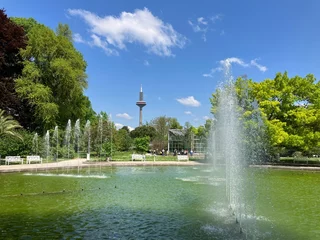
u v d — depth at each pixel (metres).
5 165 19.91
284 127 26.23
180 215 7.90
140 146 37.22
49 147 26.72
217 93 27.20
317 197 10.84
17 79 26.48
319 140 24.58
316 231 6.66
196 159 32.06
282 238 6.17
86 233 6.23
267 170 22.09
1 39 26.47
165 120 67.50
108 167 22.89
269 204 9.49
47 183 13.41
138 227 6.75
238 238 6.11
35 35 27.86
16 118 27.62
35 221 7.06
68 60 29.31
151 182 14.39
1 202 9.17
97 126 30.34
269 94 27.02
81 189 11.86
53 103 26.95
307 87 26.84
